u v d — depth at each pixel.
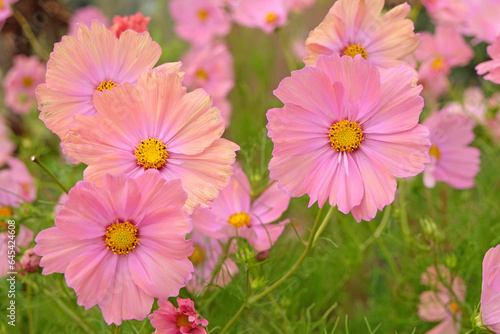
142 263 0.53
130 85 0.53
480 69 0.60
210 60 1.00
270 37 1.16
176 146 0.53
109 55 0.54
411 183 0.82
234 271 0.66
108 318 0.53
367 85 0.53
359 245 0.81
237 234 0.61
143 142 0.53
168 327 0.55
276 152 0.53
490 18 0.69
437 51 0.81
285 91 0.53
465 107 0.90
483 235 0.81
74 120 0.53
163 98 0.53
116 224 0.53
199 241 0.66
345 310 0.90
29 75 1.00
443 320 0.73
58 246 0.52
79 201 0.52
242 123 1.03
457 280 0.73
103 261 0.53
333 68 0.53
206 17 1.08
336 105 0.53
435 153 0.74
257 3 0.90
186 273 0.53
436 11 0.76
